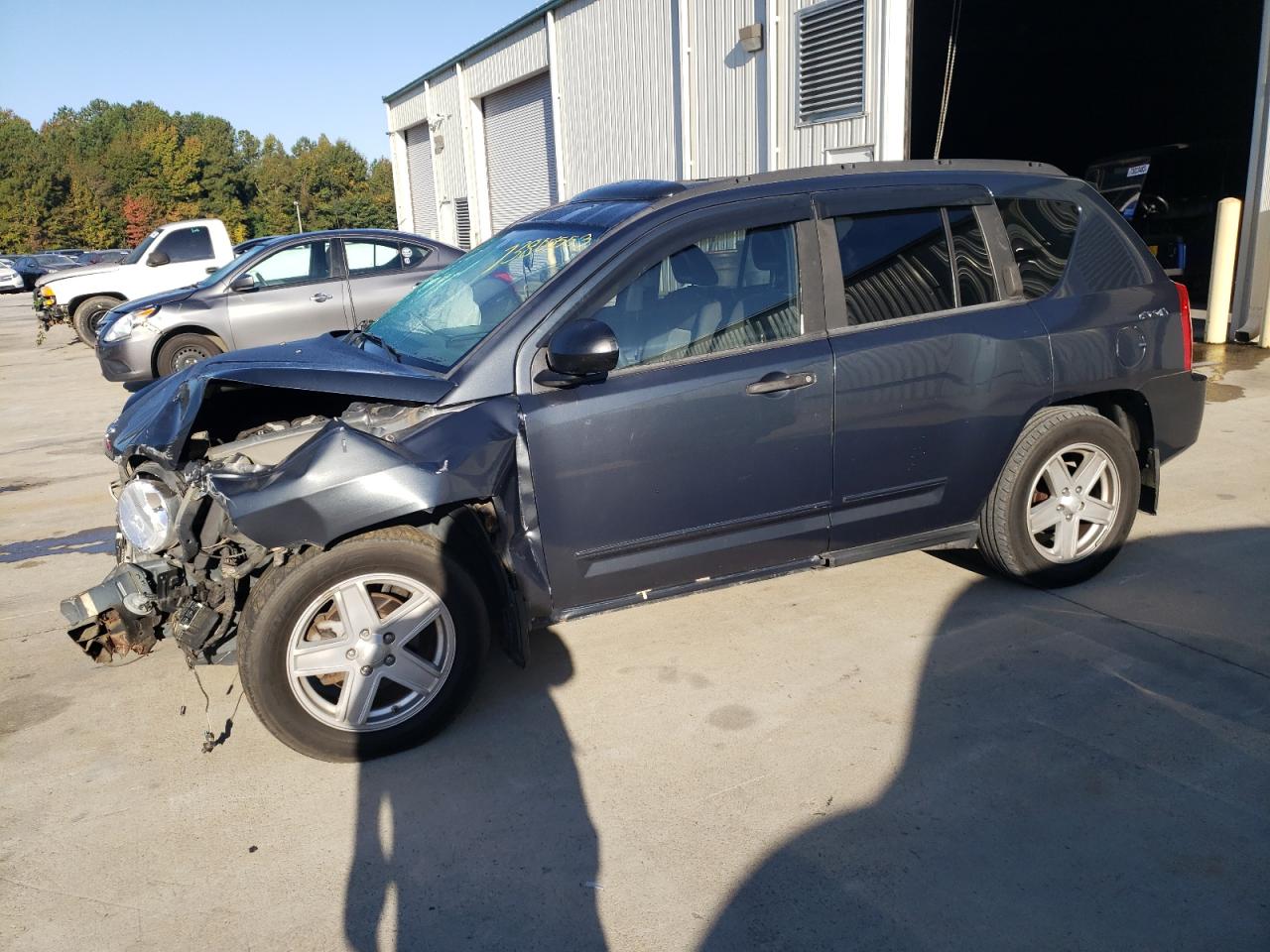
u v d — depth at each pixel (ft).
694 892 8.13
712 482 11.19
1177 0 49.93
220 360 12.15
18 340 59.47
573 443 10.52
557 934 7.73
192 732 11.12
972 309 12.44
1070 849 8.46
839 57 35.17
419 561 10.02
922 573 14.64
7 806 9.78
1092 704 10.74
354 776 10.05
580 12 52.47
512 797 9.56
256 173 400.26
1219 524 15.99
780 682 11.54
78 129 429.38
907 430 12.01
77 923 8.09
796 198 11.78
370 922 7.96
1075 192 13.43
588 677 11.91
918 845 8.59
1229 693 10.84
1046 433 12.82
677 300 11.21
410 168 90.17
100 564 17.24
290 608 9.61
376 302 34.73
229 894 8.36
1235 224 30.63
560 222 12.66
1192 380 13.85
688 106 44.11
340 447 9.55
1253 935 7.42
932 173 12.67
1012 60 58.34
